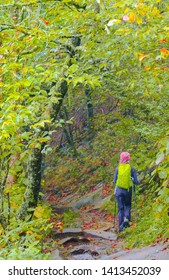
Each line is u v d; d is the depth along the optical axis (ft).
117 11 30.35
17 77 26.61
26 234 29.66
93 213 61.77
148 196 52.03
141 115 52.47
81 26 33.19
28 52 29.96
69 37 33.88
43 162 91.40
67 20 33.14
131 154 53.62
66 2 30.68
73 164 93.30
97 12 34.55
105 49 35.58
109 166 75.87
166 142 18.51
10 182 37.73
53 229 46.21
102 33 34.55
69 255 39.11
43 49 33.76
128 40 33.17
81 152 89.71
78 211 63.93
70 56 37.99
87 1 32.01
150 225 41.19
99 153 81.97
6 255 25.05
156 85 36.91
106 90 51.37
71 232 46.37
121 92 50.44
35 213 36.96
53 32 30.78
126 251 36.65
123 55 35.12
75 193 80.69
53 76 28.27
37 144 29.22
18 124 24.59
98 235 46.03
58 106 38.04
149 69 29.86
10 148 28.71
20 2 30.83
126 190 46.75
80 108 103.65
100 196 68.18
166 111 45.44
